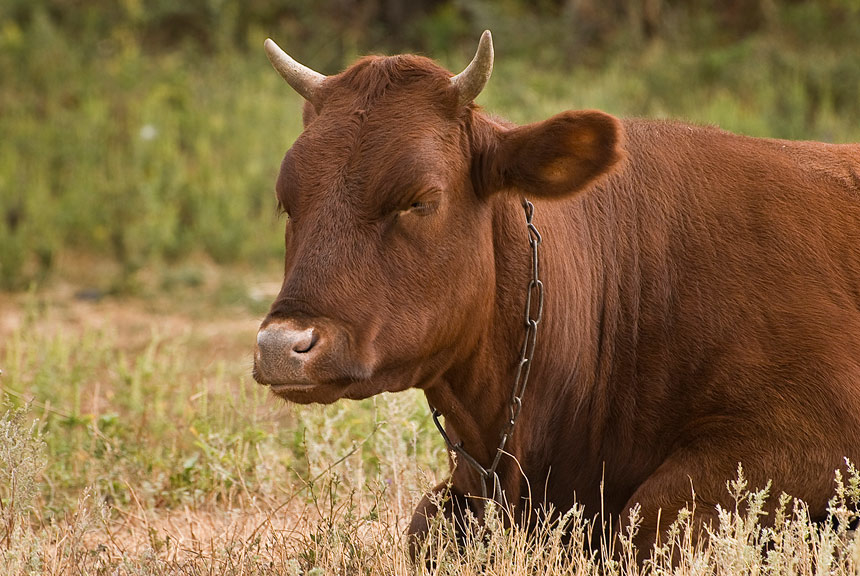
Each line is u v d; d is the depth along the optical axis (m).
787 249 15.51
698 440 14.85
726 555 13.05
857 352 14.80
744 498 14.16
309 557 15.49
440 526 14.77
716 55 58.22
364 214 13.37
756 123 50.03
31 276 42.47
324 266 13.16
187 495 19.70
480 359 14.92
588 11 66.88
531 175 14.09
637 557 14.48
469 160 14.14
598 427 15.75
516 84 56.56
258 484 19.84
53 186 49.25
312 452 19.88
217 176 49.06
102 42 65.06
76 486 20.52
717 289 15.34
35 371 25.55
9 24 64.00
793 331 14.91
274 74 60.47
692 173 16.11
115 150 51.84
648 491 14.73
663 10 67.12
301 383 12.89
